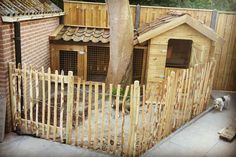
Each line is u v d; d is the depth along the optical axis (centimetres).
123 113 473
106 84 778
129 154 489
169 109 548
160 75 794
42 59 793
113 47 740
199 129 615
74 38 866
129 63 767
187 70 582
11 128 557
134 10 964
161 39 763
